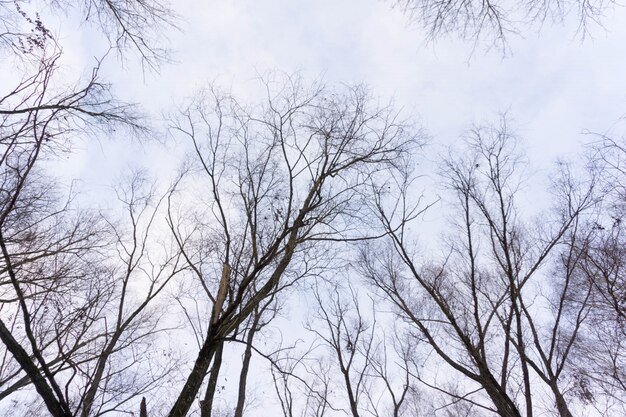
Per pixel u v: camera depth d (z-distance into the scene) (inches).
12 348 119.4
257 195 236.4
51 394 121.3
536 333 294.5
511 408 230.5
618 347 281.0
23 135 147.5
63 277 214.4
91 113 204.1
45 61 168.1
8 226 231.3
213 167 232.2
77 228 280.2
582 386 273.4
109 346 193.9
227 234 211.0
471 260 305.7
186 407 151.8
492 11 181.6
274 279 200.8
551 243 304.3
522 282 289.3
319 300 366.0
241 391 302.8
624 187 241.0
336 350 350.9
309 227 240.4
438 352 285.1
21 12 184.1
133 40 215.0
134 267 281.9
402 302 331.6
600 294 289.7
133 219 306.5
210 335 171.0
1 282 196.9
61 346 133.3
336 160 248.4
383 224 321.7
